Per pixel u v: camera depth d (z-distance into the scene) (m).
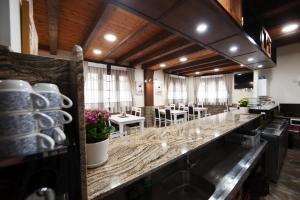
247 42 1.96
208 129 1.62
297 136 3.60
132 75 5.56
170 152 0.97
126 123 3.50
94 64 4.69
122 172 0.72
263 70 5.03
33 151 0.36
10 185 0.33
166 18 1.36
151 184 1.13
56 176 0.38
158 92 6.66
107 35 3.02
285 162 2.94
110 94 5.03
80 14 2.33
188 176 1.34
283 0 2.42
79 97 0.44
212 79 7.55
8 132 0.34
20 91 0.36
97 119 0.74
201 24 1.48
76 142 0.44
